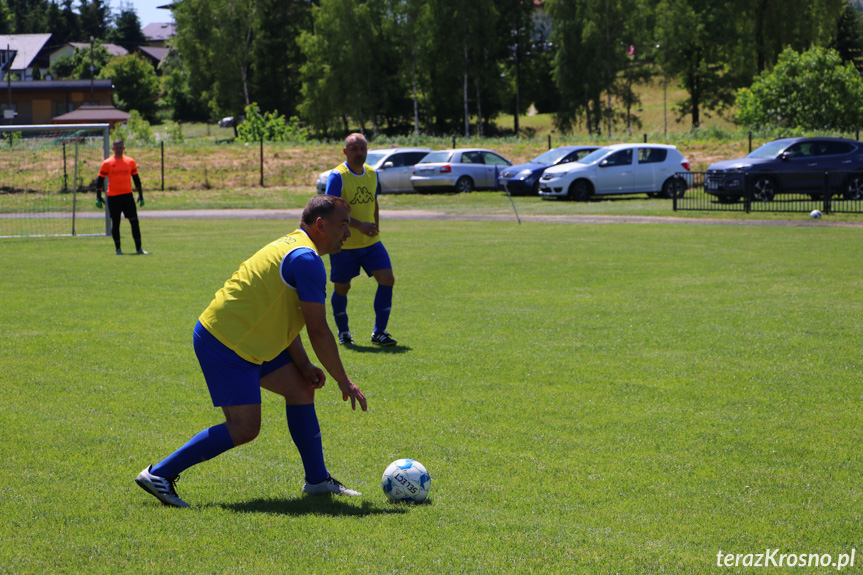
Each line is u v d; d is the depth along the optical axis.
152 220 27.84
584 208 29.55
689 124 85.50
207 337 4.38
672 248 17.81
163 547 3.88
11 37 116.06
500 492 4.73
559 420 6.20
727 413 6.32
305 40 83.31
